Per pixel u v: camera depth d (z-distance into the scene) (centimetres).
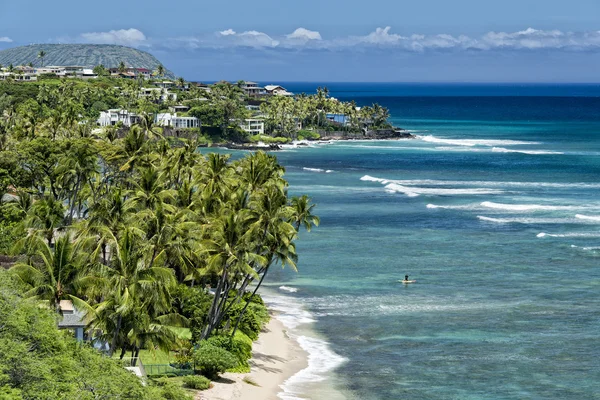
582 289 9138
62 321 5453
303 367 6744
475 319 8038
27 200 9425
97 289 5191
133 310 5191
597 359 6862
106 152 10581
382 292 9088
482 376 6488
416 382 6375
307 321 8050
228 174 8888
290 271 10100
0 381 3612
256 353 7075
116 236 6278
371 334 7619
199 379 5988
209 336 6806
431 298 8819
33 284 5078
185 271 6400
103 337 5338
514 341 7350
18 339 4150
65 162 10038
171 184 9912
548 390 6178
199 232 6925
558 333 7575
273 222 6831
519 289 9156
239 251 6488
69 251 5138
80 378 4006
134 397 4128
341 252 11156
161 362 6400
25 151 10394
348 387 6275
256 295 8494
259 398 5947
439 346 7244
